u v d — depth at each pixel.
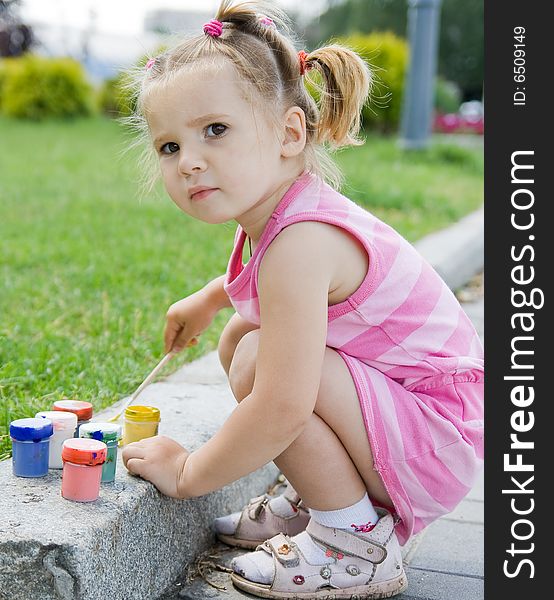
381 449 1.69
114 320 3.17
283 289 1.61
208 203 1.62
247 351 1.74
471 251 5.21
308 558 1.73
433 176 9.10
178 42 1.72
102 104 16.20
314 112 1.77
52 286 3.66
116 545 1.56
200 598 1.74
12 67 16.11
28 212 5.75
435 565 1.94
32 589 1.46
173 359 2.74
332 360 1.71
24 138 11.55
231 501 2.07
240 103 1.61
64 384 2.49
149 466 1.71
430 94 10.68
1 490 1.63
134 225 5.41
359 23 34.59
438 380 1.76
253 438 1.62
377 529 1.74
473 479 1.78
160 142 1.66
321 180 1.77
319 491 1.70
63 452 1.60
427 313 1.76
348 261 1.67
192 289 3.72
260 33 1.71
